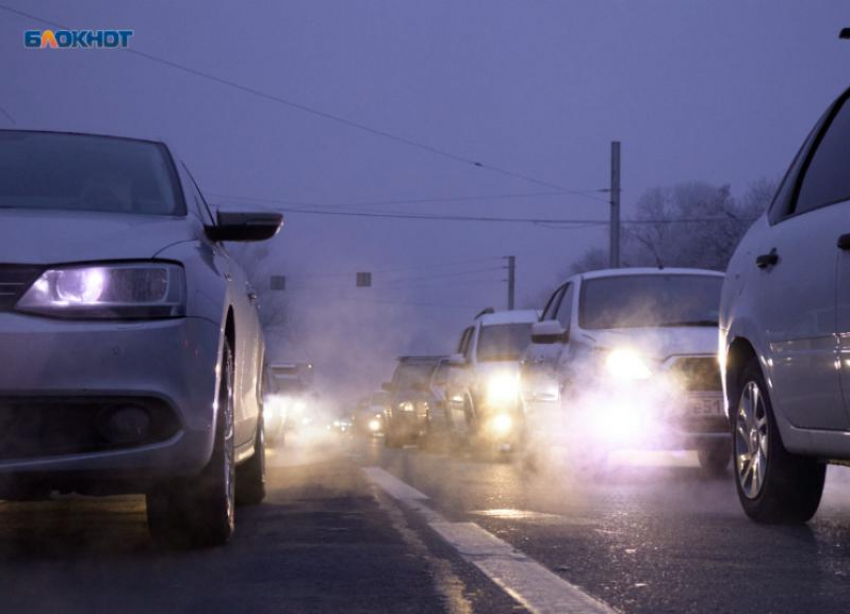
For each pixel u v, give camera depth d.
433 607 7.15
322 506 13.30
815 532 10.52
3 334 8.53
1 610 7.13
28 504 13.69
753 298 11.44
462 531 10.66
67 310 8.72
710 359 17.59
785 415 10.62
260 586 7.89
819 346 9.91
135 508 13.27
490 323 33.41
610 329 19.06
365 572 8.41
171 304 9.00
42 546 9.99
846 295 9.46
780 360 10.65
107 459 8.66
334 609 7.12
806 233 10.55
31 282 8.73
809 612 6.90
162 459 8.81
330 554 9.29
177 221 10.27
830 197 10.47
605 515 12.08
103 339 8.69
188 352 8.97
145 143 11.74
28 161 10.98
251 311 12.95
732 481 17.78
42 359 8.54
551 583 7.87
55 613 7.04
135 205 10.57
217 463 9.61
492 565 8.65
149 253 9.16
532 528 10.86
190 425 8.91
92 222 9.48
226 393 9.89
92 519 12.15
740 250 12.29
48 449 8.66
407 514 12.27
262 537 10.44
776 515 11.16
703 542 9.83
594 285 20.41
